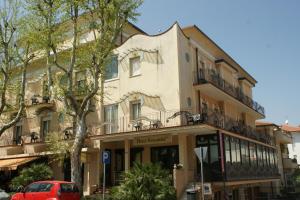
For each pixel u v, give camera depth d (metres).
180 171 21.06
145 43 25.52
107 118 26.16
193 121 21.81
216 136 22.91
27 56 23.92
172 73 23.83
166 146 24.23
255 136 31.62
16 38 23.38
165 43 24.66
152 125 23.42
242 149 26.84
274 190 37.34
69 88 19.28
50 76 20.47
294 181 46.62
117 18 19.66
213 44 31.08
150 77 24.73
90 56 20.34
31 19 20.73
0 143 32.38
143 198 17.38
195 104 25.39
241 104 32.81
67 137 26.22
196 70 26.31
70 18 19.42
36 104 29.47
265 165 33.34
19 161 26.91
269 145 36.53
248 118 37.84
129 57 26.05
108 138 24.28
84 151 24.56
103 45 19.56
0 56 23.47
